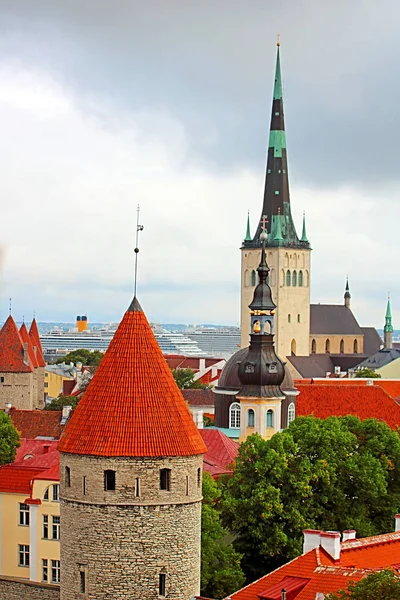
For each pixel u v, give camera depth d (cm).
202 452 9594
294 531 13650
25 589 12506
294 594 8694
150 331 9838
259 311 19650
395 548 10000
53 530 13900
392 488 14975
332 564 9238
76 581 9381
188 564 9462
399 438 15588
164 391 9612
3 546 14112
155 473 9319
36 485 13988
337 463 14312
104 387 9562
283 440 14188
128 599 9312
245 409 19412
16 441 16475
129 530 9288
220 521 13525
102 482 9294
